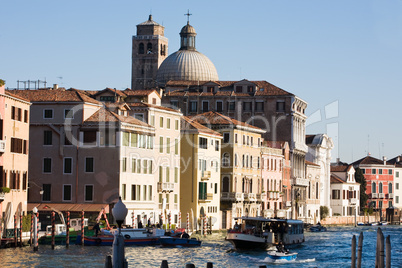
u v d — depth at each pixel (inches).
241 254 3189.0
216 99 5841.5
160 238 3376.0
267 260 2984.7
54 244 3088.1
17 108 3425.2
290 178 5885.8
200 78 6776.6
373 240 4490.7
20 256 2815.0
